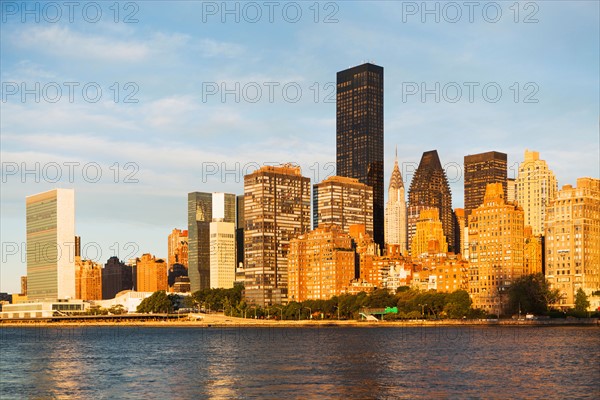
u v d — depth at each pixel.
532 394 174.88
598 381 193.00
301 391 181.88
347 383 193.00
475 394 175.38
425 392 178.50
